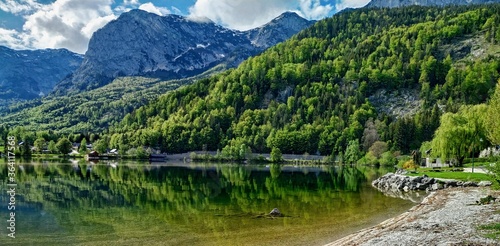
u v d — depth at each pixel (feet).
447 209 138.92
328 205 168.45
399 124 597.93
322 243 103.91
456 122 289.12
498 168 122.11
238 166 537.65
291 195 204.64
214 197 196.13
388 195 202.69
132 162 600.39
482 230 96.48
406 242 89.51
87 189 224.53
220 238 110.63
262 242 106.01
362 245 90.43
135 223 131.44
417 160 400.67
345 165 568.82
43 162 501.97
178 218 140.56
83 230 121.70
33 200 180.04
